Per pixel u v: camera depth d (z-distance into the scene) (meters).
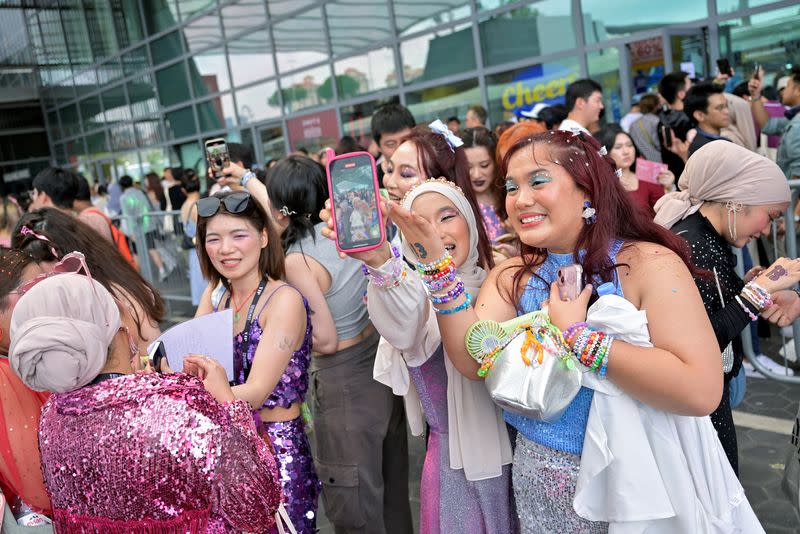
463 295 1.60
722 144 2.14
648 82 7.62
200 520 1.37
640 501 1.47
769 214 2.12
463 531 1.93
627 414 1.50
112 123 17.83
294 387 2.23
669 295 1.47
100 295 1.46
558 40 8.45
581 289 1.58
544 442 1.63
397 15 10.27
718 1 7.06
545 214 1.58
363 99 11.11
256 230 2.20
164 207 13.19
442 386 1.93
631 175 4.43
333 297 2.43
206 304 2.43
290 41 12.08
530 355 1.52
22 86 20.94
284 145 12.84
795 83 5.29
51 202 4.62
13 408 1.84
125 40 16.19
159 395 1.38
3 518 1.86
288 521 1.90
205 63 14.02
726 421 2.18
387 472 2.56
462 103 9.75
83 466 1.37
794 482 1.88
